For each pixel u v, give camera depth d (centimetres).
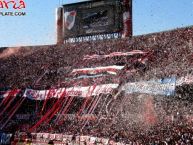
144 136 3594
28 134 4697
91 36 6788
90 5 6700
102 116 4559
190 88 4000
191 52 4916
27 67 6669
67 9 6981
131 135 3744
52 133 4566
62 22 7181
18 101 5606
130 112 4344
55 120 4978
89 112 4828
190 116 3738
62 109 5156
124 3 6334
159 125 3775
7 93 5744
